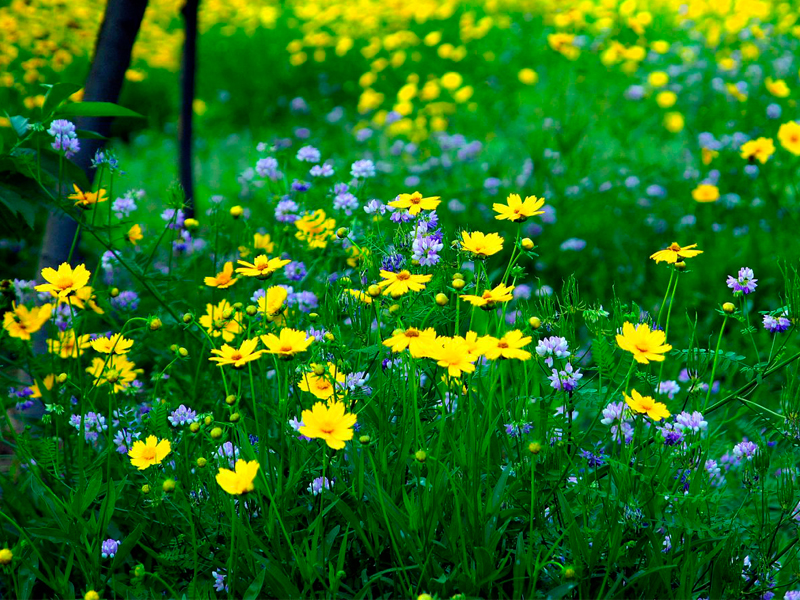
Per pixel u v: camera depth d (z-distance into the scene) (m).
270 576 3.26
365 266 3.46
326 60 10.79
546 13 10.61
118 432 3.46
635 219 5.39
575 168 6.00
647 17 8.45
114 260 3.82
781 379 4.01
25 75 5.15
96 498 3.42
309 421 3.21
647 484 3.29
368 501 3.33
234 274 3.75
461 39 10.27
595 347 3.34
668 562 3.28
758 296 4.54
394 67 10.20
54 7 5.54
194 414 3.43
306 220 3.71
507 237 5.22
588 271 5.02
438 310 3.38
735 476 3.60
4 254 4.33
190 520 3.28
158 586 3.34
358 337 3.42
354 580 3.32
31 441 3.44
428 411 3.41
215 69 10.52
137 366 3.86
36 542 3.37
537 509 3.31
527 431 3.34
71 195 3.63
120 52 3.89
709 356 3.42
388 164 6.52
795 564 3.35
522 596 3.26
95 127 3.88
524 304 3.47
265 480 3.26
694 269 4.75
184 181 5.16
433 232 3.47
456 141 6.48
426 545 3.27
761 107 6.44
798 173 5.93
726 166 5.62
